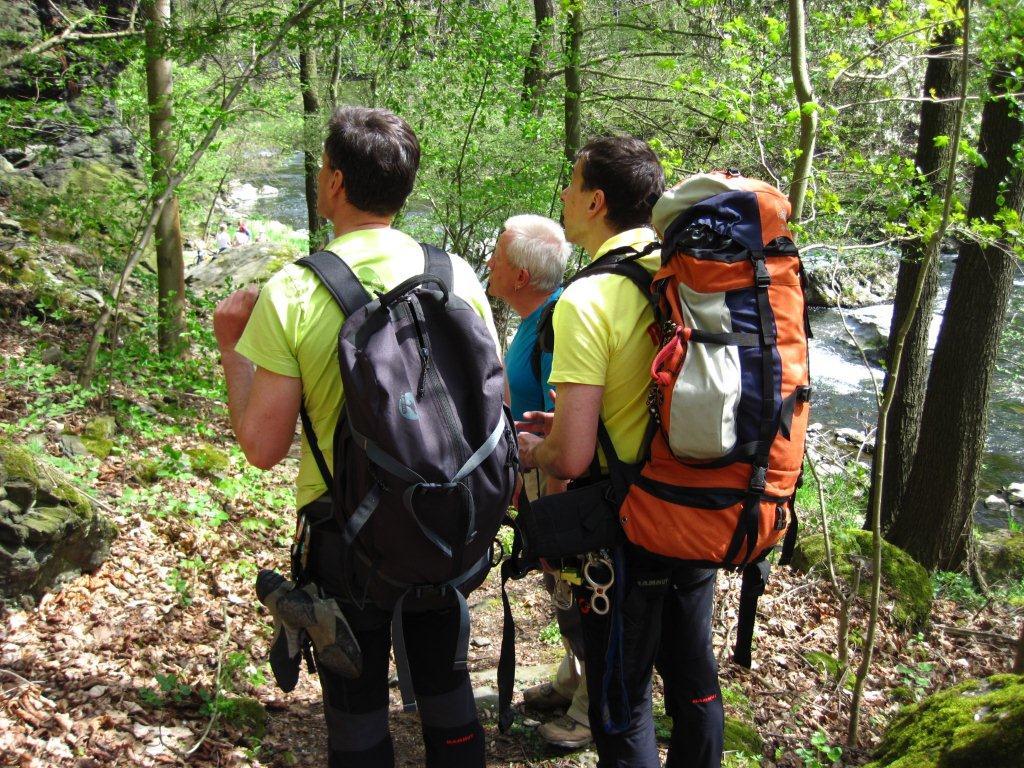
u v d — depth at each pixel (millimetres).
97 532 3928
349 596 1938
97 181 11180
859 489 9812
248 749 2906
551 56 9820
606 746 2389
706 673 2508
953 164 3734
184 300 8484
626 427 2230
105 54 7734
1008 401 14219
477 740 2166
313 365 1888
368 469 1770
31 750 2611
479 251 11195
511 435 1960
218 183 22109
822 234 5070
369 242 2002
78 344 8125
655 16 10102
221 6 8133
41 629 3418
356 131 1977
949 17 4711
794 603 5531
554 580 3047
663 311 2154
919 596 5871
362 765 2049
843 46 5910
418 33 8766
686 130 9977
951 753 2615
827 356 16906
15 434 5367
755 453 2062
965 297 7648
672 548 2133
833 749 3680
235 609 4086
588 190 2482
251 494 5730
